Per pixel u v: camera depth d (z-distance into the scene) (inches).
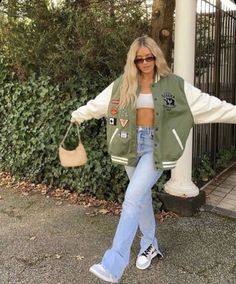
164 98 108.1
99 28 178.4
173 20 184.1
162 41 182.5
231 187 202.2
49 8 193.0
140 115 110.4
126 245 108.6
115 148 114.3
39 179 209.3
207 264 132.0
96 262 134.4
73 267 131.7
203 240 147.3
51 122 197.8
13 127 213.5
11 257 138.5
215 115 111.2
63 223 164.1
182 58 160.4
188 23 158.2
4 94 220.1
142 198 111.0
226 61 236.5
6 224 165.3
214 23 211.0
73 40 186.4
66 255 139.1
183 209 166.6
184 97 109.9
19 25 199.8
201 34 197.3
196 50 191.3
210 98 111.5
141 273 127.1
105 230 157.0
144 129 110.7
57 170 199.0
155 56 108.6
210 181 210.4
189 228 156.5
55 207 181.2
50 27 191.3
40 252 141.4
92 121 184.1
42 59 196.2
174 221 162.2
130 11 185.0
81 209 177.5
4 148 224.1
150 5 193.3
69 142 189.5
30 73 208.4
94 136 186.9
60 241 149.0
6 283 124.0
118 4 186.2
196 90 111.7
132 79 109.2
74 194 194.1
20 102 211.5
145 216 126.1
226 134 255.1
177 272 127.5
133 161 113.7
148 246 130.3
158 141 109.3
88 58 179.0
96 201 184.9
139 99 109.7
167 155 110.2
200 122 113.4
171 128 109.7
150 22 187.0
